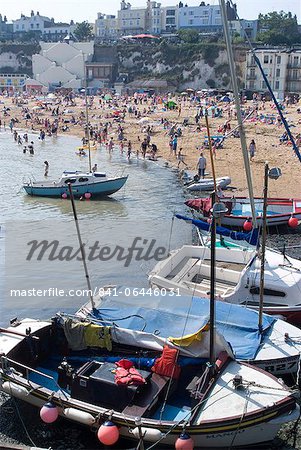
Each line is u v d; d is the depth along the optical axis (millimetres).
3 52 171875
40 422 14500
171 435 12602
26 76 159125
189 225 32594
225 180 40625
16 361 15359
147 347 15148
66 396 13695
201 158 44406
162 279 19719
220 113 85500
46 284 23984
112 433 12305
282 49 119688
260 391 13445
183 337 14719
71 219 34625
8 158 59875
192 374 14812
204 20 197250
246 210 31422
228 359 14664
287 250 27938
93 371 14336
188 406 13898
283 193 38500
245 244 25641
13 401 15172
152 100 116688
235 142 61562
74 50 155375
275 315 18547
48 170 52156
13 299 22438
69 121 89438
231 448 13008
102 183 39969
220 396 13320
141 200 39750
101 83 146875
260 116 78625
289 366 15461
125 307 16812
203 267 21391
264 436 13016
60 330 16297
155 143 65188
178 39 158125
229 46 21250
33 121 92438
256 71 120062
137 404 13281
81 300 22359
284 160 50719
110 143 62156
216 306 16953
